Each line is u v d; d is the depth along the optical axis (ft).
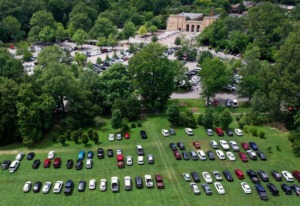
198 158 376.68
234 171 356.59
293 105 432.66
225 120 426.92
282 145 405.80
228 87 565.12
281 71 458.50
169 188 331.77
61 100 451.53
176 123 444.14
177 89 564.30
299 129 408.87
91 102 454.40
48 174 349.41
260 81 482.69
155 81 478.59
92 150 391.65
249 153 381.40
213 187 332.60
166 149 394.93
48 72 438.40
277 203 314.76
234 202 314.96
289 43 482.69
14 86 415.03
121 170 357.41
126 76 476.95
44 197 317.42
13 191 325.01
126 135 416.46
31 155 375.66
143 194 323.37
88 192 324.39
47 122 421.18
